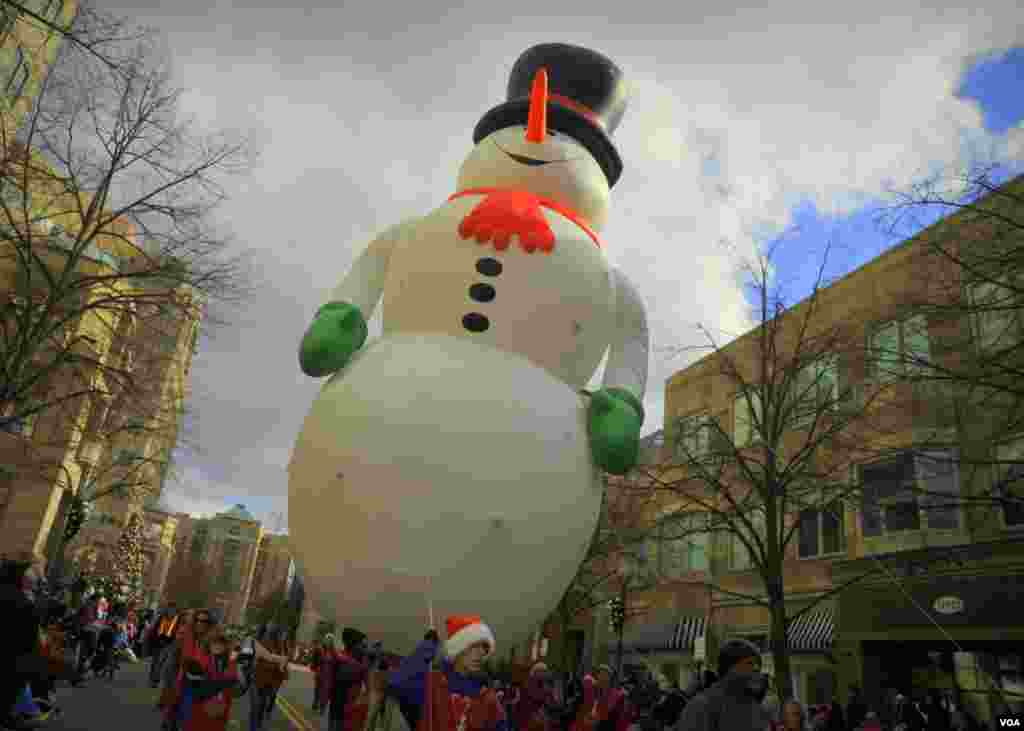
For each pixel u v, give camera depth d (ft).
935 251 43.65
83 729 29.45
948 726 46.44
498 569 24.97
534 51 36.01
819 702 61.00
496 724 14.26
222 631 23.03
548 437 26.66
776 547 44.55
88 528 163.84
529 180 32.14
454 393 26.09
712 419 54.19
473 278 28.68
